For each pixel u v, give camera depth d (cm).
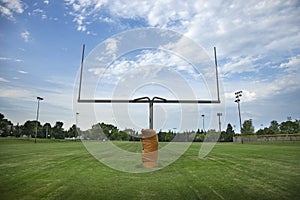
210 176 431
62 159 685
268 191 334
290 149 1145
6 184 377
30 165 569
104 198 305
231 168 517
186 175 440
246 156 768
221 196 312
